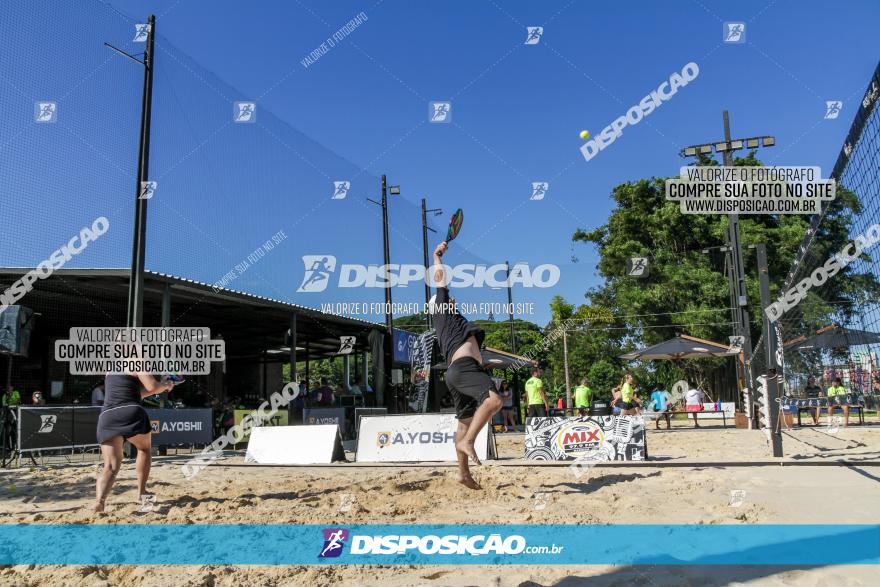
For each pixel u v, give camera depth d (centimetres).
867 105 718
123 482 810
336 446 1058
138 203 1217
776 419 881
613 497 596
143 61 1253
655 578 344
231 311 1878
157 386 607
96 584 358
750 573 350
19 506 645
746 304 1803
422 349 2173
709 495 593
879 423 1769
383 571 374
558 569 368
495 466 890
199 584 355
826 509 509
